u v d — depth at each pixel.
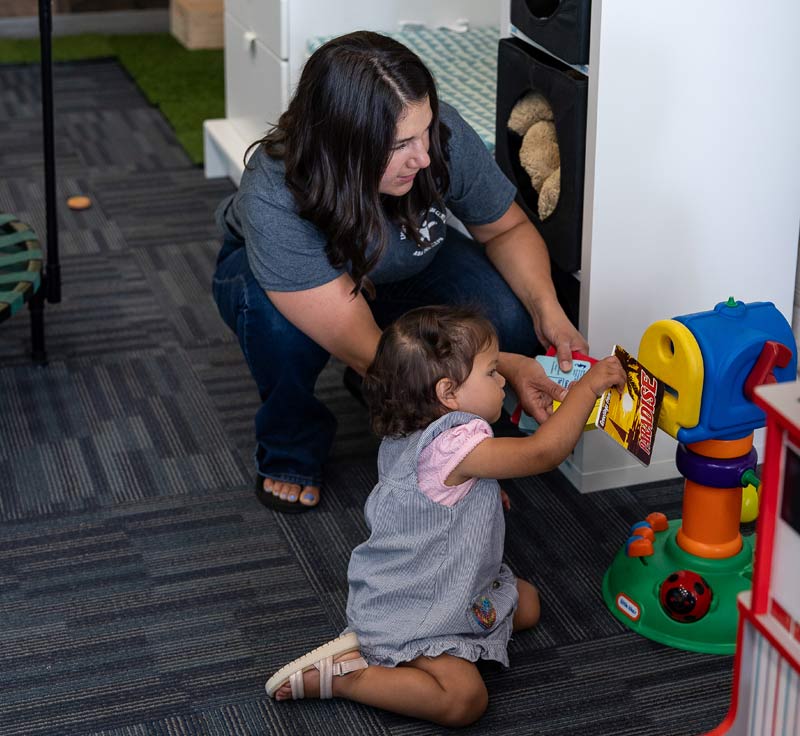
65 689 1.63
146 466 2.15
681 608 1.69
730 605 1.69
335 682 1.58
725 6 1.83
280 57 2.95
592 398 1.56
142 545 1.94
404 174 1.67
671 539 1.77
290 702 1.61
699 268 2.01
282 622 1.76
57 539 1.95
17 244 2.42
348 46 1.62
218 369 2.48
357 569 1.64
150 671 1.67
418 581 1.57
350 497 2.06
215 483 2.11
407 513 1.58
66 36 4.74
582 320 2.00
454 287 2.03
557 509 2.03
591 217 1.92
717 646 1.69
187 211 3.26
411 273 2.00
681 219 1.96
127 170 3.54
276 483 2.04
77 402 2.35
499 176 1.96
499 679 1.65
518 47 2.08
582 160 1.91
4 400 2.35
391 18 3.03
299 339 1.91
